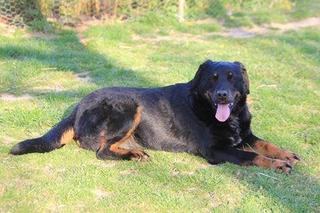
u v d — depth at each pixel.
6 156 6.43
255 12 17.28
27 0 13.81
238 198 5.57
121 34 13.54
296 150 6.99
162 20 15.02
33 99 8.70
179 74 10.41
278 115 8.24
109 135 6.55
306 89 9.78
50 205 5.34
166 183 5.88
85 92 9.05
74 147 6.73
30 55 11.44
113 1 14.90
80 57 11.54
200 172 6.12
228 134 6.52
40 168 6.17
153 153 6.70
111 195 5.57
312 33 14.77
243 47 13.16
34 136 7.24
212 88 6.45
